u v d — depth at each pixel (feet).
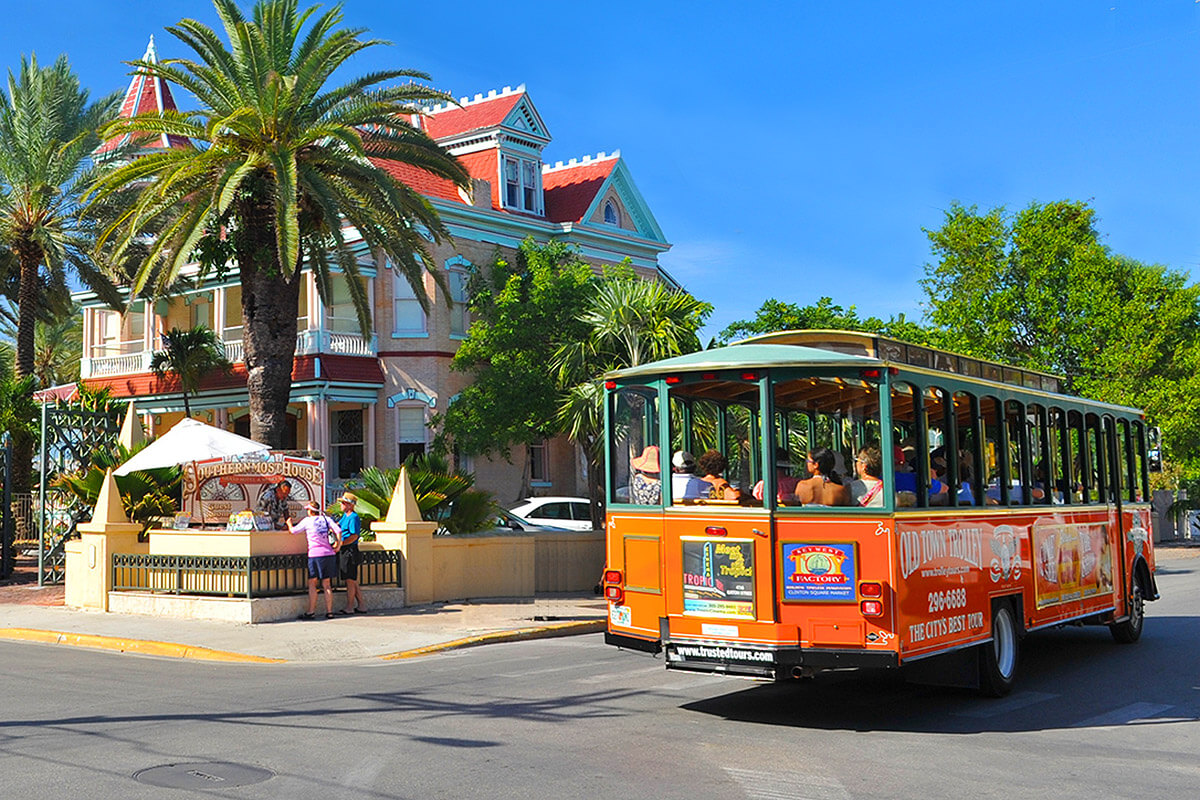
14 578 79.56
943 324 122.52
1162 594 70.69
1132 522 48.96
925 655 30.40
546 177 133.18
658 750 27.02
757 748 27.43
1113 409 47.91
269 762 25.07
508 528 87.40
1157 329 117.08
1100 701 34.71
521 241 118.32
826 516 29.99
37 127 105.40
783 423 34.73
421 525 62.69
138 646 48.08
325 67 72.79
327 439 108.27
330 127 68.03
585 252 123.24
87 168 108.58
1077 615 41.75
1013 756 26.91
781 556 30.27
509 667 42.11
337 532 56.85
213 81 72.95
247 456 68.90
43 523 73.67
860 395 32.53
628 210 130.62
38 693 35.09
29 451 103.45
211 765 24.71
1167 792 23.57
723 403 34.37
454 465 107.34
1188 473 121.39
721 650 30.78
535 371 95.66
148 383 120.98
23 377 108.06
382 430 110.52
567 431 94.48
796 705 33.86
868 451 31.37
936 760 26.35
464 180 81.10
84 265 106.73
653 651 32.30
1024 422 38.93
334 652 46.11
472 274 111.65
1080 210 119.55
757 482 33.81
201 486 69.82
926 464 31.58
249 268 73.20
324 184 69.72
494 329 99.35
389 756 25.84
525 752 26.50
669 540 31.99
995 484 36.47
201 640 48.62
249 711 31.86
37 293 113.39
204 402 118.42
